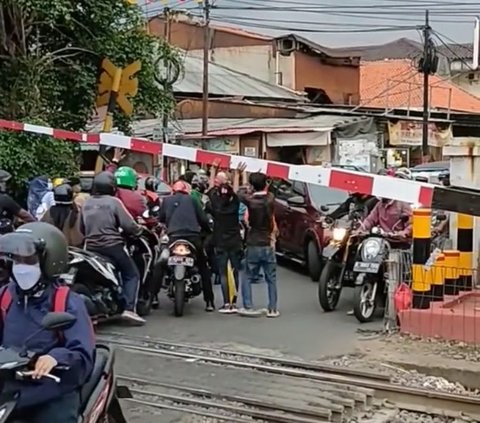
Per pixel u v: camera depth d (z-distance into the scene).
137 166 21.64
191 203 9.71
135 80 14.74
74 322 3.62
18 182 13.11
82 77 14.99
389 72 46.66
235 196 9.80
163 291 11.30
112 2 15.31
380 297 9.39
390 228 9.62
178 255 9.50
